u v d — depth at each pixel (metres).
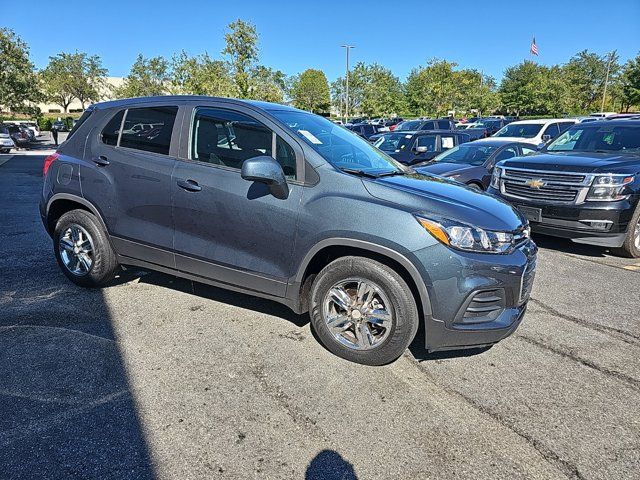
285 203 3.24
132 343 3.42
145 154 3.85
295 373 3.09
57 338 3.45
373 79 48.06
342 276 3.15
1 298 4.15
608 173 5.70
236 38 24.81
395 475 2.25
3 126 28.09
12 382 2.88
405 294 2.98
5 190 10.93
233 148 3.53
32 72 33.66
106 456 2.30
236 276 3.53
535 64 49.91
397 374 3.12
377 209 3.00
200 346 3.40
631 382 3.10
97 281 4.25
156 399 2.77
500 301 3.03
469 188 3.76
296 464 2.30
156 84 49.34
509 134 14.22
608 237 5.76
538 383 3.07
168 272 3.88
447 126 24.17
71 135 4.34
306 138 3.39
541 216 6.16
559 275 5.32
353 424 2.61
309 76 63.59
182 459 2.30
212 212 3.51
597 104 54.25
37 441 2.38
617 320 4.09
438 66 43.44
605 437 2.55
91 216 4.16
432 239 2.89
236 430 2.52
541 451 2.43
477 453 2.41
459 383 3.04
